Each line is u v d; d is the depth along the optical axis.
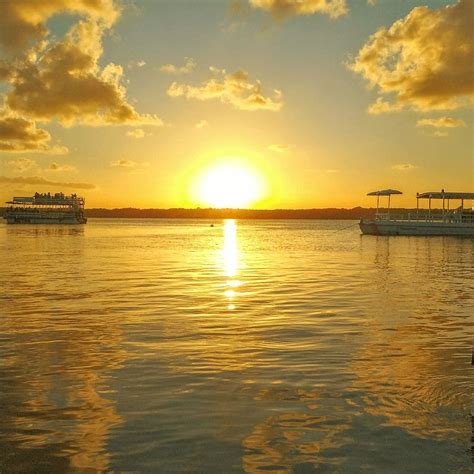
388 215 88.62
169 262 38.53
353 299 19.62
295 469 6.20
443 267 34.25
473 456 6.50
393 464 6.31
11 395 8.70
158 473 6.12
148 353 11.41
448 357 11.09
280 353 11.41
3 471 6.15
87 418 7.71
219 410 8.02
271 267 34.28
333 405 8.23
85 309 17.27
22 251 51.53
